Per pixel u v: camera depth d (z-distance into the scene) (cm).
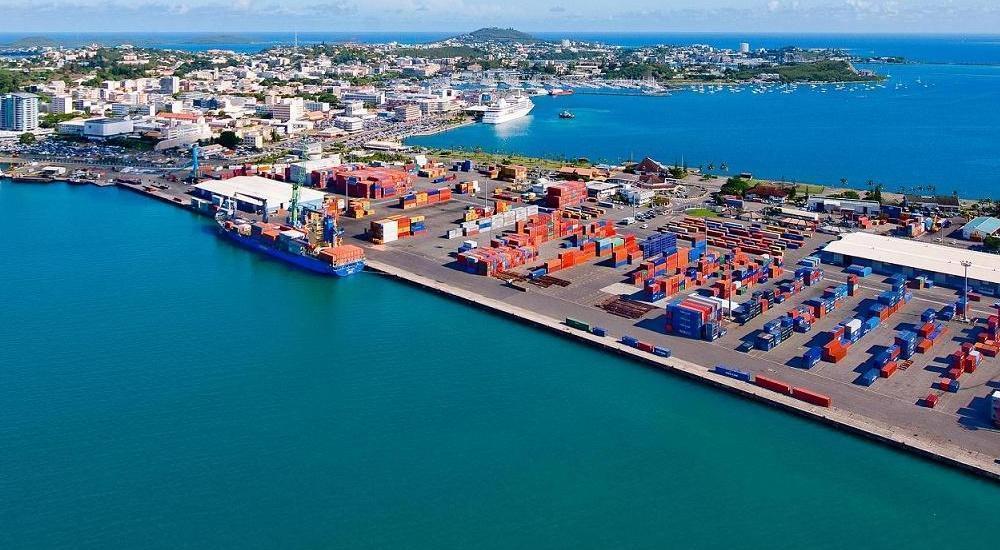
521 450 13175
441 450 13162
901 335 16050
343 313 19375
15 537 10900
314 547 10781
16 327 18475
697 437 13512
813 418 13788
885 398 14188
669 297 19650
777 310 18525
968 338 16675
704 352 16338
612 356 16662
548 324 18012
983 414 13562
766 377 15075
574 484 12244
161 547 10750
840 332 16588
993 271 19912
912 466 12506
